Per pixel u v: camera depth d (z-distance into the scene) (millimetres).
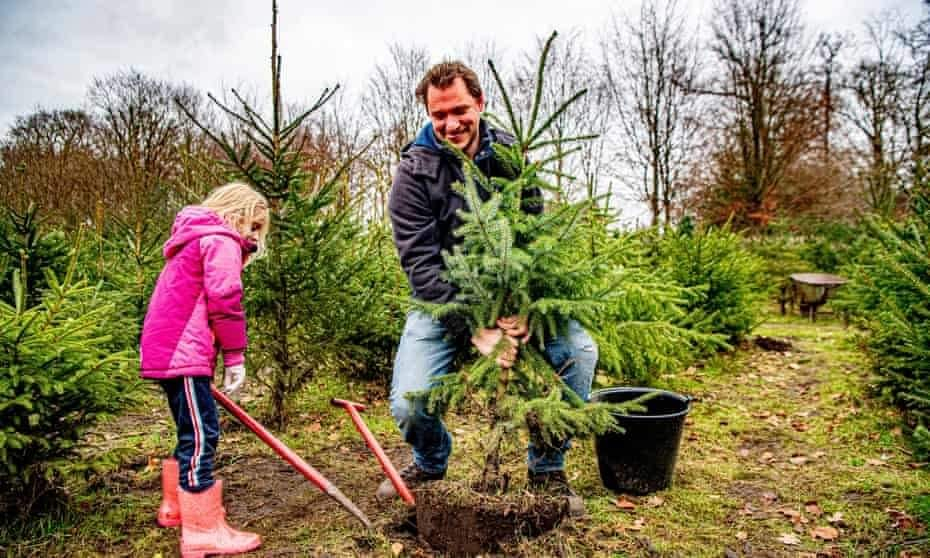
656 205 20094
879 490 3174
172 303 2506
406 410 2631
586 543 2539
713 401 5121
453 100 2562
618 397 3467
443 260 2789
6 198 6793
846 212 18188
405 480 2922
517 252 2369
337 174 3996
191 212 2646
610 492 3189
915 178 4414
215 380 4398
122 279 4723
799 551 2572
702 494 3174
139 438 3934
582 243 3074
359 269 4234
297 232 3914
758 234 17906
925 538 2588
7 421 2504
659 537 2680
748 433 4289
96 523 2717
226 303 2537
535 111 2496
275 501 3010
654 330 4711
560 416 2387
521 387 2621
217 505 2516
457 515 2361
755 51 20969
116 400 2859
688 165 20469
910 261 3928
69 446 2643
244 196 2846
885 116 18406
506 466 3416
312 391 5133
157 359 2461
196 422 2486
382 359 5383
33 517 2695
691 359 6047
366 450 3871
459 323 2623
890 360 4266
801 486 3285
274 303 4051
